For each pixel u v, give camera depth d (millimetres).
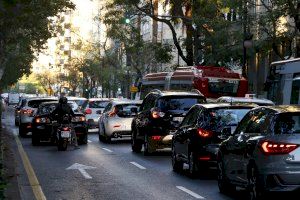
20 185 15828
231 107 16750
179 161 18781
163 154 24844
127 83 79750
